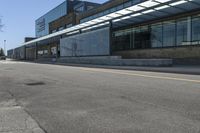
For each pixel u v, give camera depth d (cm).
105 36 3984
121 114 679
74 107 782
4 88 1250
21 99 952
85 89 1123
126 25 4038
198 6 2825
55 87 1225
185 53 3031
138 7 2945
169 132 529
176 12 3103
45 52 8175
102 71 2158
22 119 670
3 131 572
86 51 4628
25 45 9781
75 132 553
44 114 714
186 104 763
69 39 5416
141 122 602
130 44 4012
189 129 543
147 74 1753
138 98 876
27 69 2770
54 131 566
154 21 3503
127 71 2112
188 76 1550
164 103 788
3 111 764
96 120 633
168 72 1931
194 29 2925
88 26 4334
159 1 2667
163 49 3356
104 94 978
